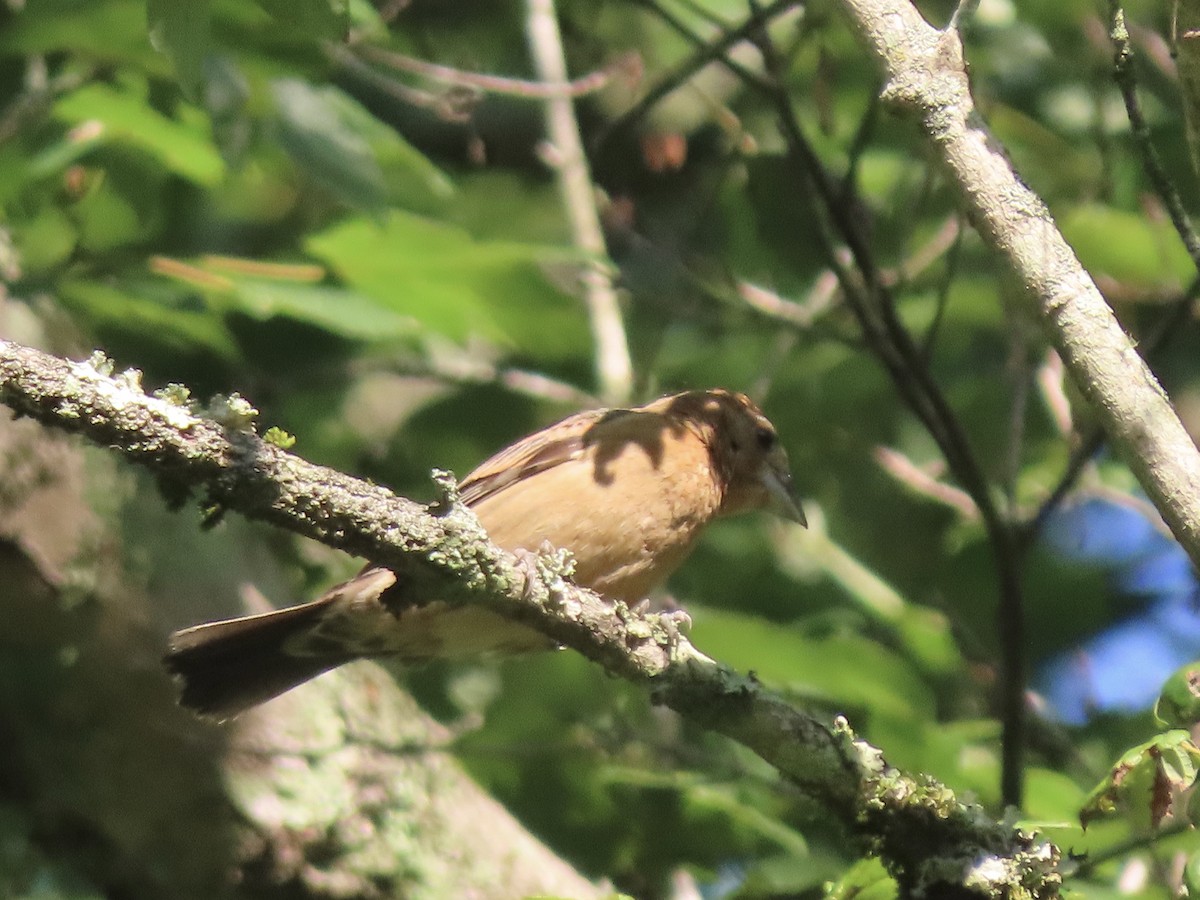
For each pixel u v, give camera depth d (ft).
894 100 21.07
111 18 34.19
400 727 34.22
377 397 52.39
